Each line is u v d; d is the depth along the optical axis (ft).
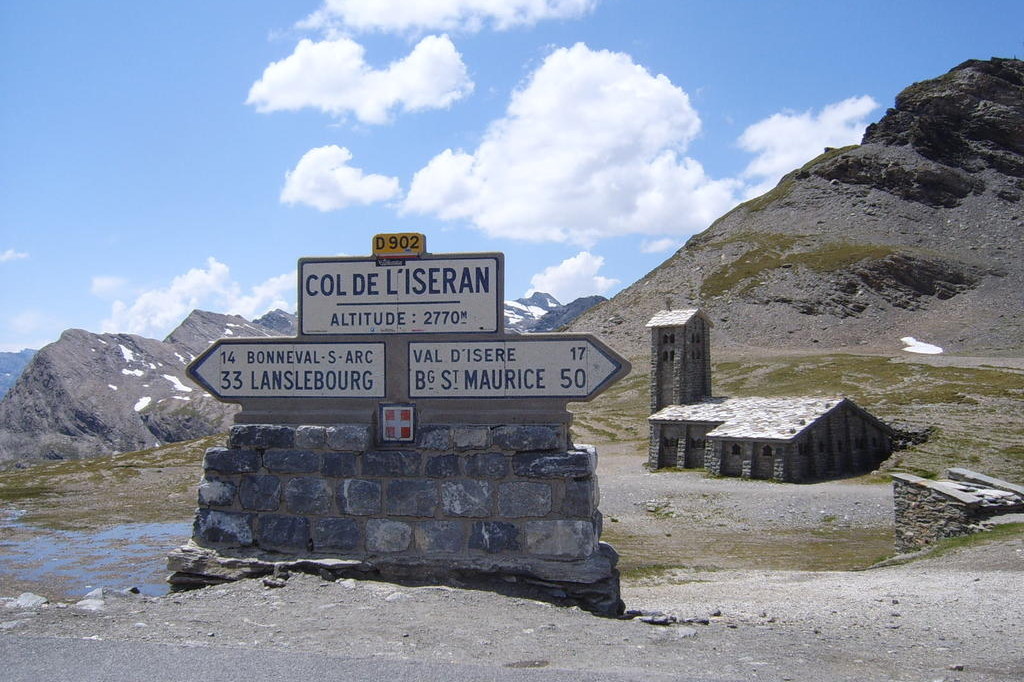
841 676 25.45
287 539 35.70
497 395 35.06
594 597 33.01
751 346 493.77
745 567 98.27
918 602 44.19
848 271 560.20
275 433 36.19
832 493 155.74
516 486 33.99
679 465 203.62
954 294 542.57
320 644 25.32
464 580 33.96
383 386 35.96
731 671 24.85
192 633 26.32
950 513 82.58
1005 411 229.04
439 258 36.01
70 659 23.22
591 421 323.78
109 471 299.79
